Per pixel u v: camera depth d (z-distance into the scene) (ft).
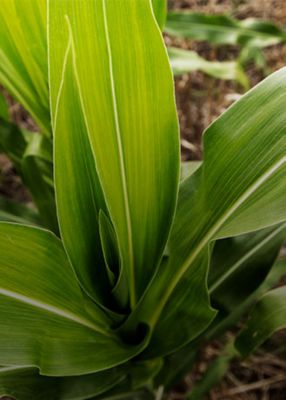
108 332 1.88
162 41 1.47
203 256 1.74
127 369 1.95
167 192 1.67
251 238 2.02
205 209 1.72
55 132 1.51
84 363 1.74
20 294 1.67
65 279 1.74
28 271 1.67
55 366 1.69
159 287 1.85
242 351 1.87
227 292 1.98
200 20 3.11
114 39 1.46
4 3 1.90
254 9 4.18
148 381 2.05
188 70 2.74
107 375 1.93
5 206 2.48
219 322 1.96
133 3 1.44
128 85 1.51
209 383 2.19
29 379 1.83
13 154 2.42
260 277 1.97
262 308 1.85
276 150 1.62
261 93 1.65
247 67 3.90
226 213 1.66
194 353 2.22
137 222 1.68
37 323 1.69
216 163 1.69
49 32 1.45
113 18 1.45
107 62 1.48
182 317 1.86
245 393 2.75
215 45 3.82
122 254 1.71
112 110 1.52
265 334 1.82
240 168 1.66
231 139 1.67
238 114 1.67
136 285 1.82
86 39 1.46
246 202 1.63
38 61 2.03
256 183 1.63
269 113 1.63
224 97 3.59
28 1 1.89
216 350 2.79
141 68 1.50
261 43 3.06
